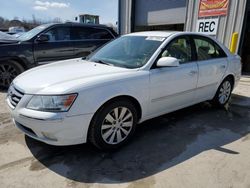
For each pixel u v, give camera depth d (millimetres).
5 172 2568
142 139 3344
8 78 5793
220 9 7938
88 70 3135
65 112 2531
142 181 2469
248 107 4801
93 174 2572
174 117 4176
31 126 2627
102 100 2727
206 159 2877
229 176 2568
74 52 6742
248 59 8992
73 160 2814
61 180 2467
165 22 10492
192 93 3906
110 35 7461
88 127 2729
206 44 4230
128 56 3518
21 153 2930
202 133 3572
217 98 4535
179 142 3285
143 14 11562
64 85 2643
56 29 6449
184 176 2555
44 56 6215
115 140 3029
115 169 2662
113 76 2918
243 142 3328
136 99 3082
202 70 3949
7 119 3930
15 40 6031
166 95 3459
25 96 2676
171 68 3463
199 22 8750
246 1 7184
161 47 3441
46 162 2766
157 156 2930
